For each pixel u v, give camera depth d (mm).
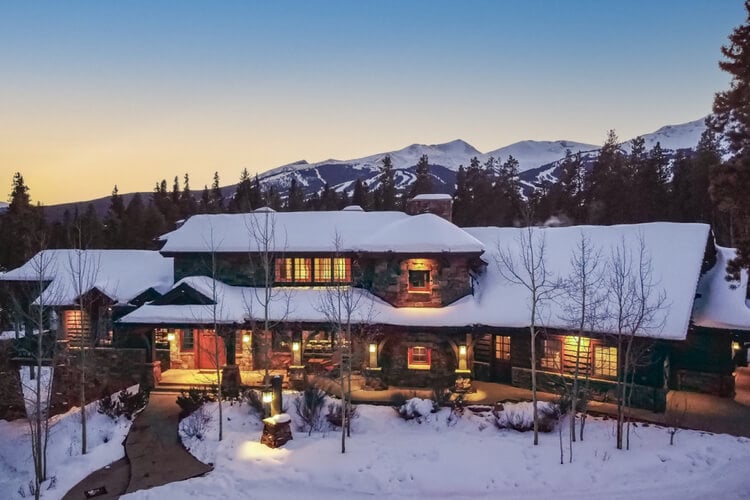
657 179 55062
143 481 15180
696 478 14445
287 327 23047
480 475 15016
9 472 18906
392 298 24312
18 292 27969
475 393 22016
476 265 25250
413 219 25578
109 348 25906
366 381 22688
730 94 16422
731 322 21344
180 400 20484
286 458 16172
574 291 21453
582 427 17469
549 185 81875
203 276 25875
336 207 88688
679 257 22031
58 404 23578
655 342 19375
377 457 16234
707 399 21297
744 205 15000
